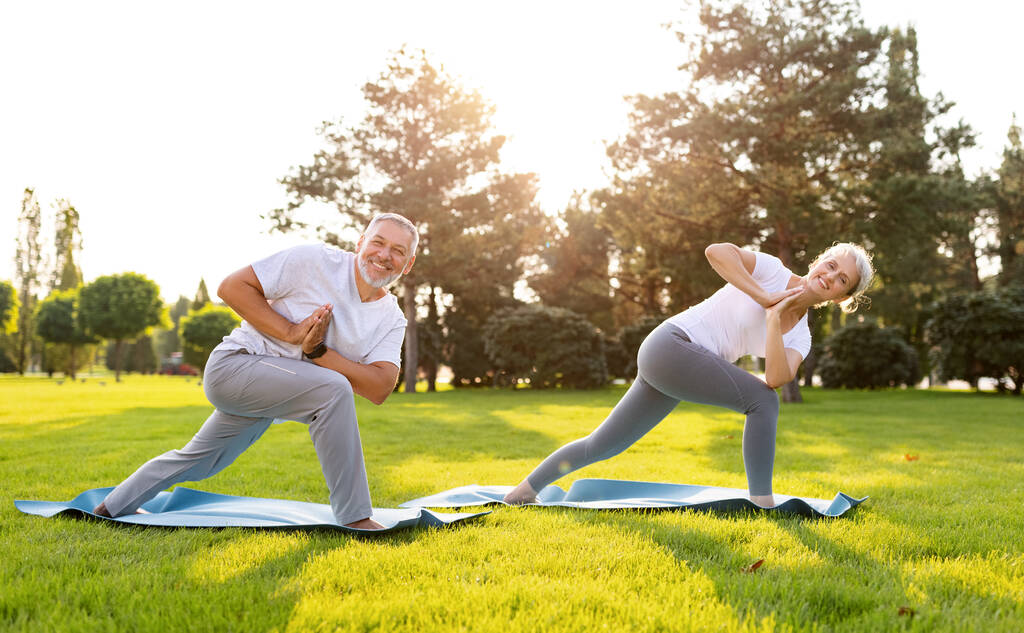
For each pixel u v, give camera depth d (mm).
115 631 1623
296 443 6910
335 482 2729
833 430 8727
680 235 18281
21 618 1667
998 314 18375
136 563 2232
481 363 26266
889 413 11938
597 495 3830
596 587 1984
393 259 2830
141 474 2953
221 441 2947
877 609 1848
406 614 1759
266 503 3371
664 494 3801
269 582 2000
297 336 2701
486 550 2451
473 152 22688
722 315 3340
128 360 62656
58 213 56500
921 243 15984
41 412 11523
